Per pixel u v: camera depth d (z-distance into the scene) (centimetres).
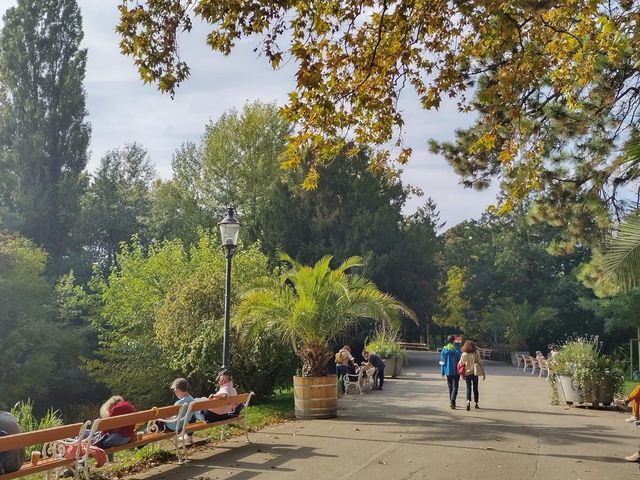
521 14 1120
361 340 3688
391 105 1066
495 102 1246
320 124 1032
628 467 949
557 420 1448
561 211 1570
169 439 1077
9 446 661
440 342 7625
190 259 2962
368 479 853
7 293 3272
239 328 1742
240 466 938
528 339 5131
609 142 1461
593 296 4838
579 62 1223
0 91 4966
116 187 6281
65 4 5019
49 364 3275
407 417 1495
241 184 4778
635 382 2830
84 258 5053
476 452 1052
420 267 4372
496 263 5434
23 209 4769
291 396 2058
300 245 3981
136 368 2544
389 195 4281
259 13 895
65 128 4991
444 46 1109
